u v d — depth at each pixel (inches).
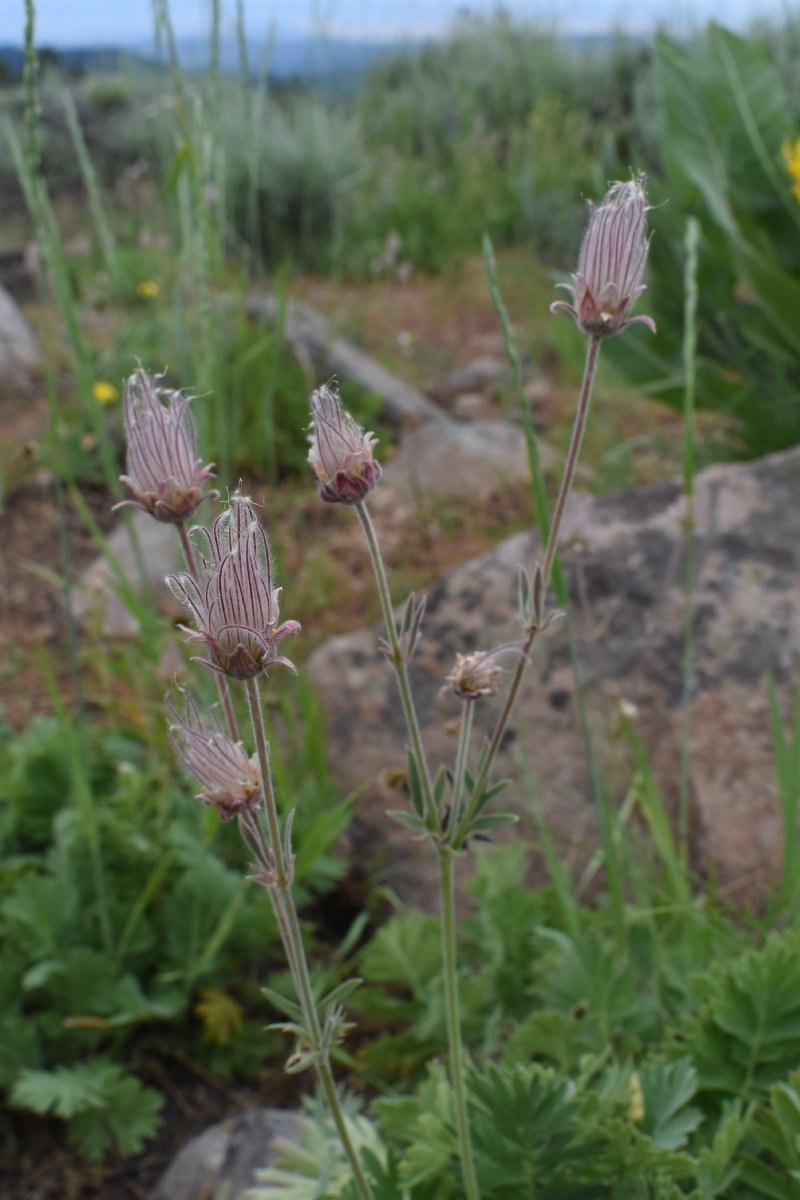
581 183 102.4
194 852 31.1
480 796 20.1
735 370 53.8
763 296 49.1
